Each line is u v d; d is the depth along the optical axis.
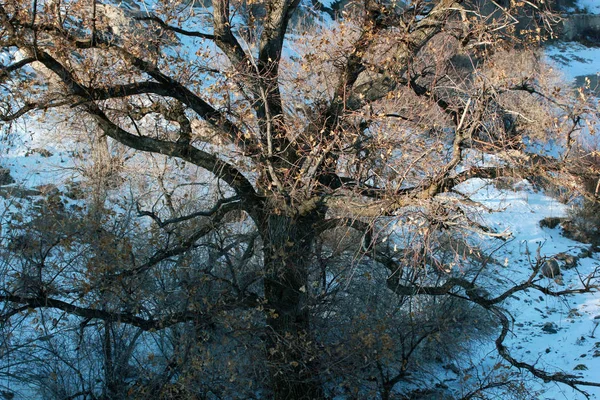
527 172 8.62
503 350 10.51
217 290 10.26
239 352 10.20
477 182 22.23
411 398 11.91
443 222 8.28
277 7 11.10
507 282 17.45
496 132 8.93
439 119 10.04
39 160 16.27
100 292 9.66
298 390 10.33
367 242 10.50
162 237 11.30
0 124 9.99
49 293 9.45
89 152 15.48
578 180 8.96
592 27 36.31
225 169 10.55
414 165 9.00
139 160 14.96
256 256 11.77
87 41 10.06
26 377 9.55
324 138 9.57
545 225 21.52
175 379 10.47
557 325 16.39
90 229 10.07
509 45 10.62
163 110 10.84
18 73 10.00
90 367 9.92
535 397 11.97
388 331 11.52
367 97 10.42
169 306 10.07
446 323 11.88
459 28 10.97
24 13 9.57
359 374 10.73
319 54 11.32
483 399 11.38
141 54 10.75
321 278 11.24
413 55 10.45
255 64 9.84
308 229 10.52
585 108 8.83
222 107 10.24
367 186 9.76
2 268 9.45
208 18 12.48
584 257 20.64
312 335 10.55
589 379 13.19
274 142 10.41
